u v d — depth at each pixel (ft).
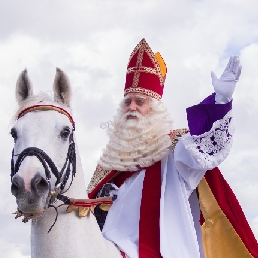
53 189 11.19
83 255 11.83
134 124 16.31
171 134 16.19
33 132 11.31
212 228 15.24
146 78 17.01
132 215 14.70
